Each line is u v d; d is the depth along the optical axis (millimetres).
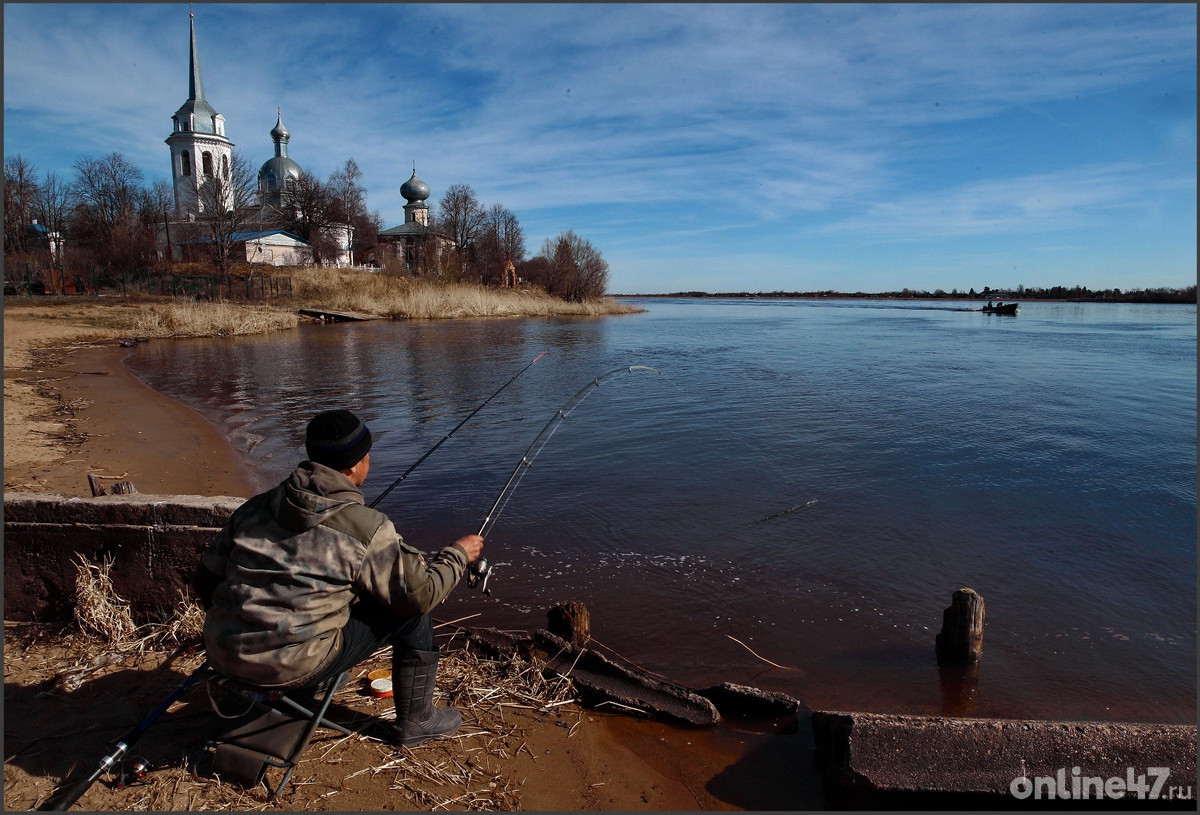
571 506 6555
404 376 15938
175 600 3725
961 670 3980
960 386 14352
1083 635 4375
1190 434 9648
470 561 2922
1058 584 5051
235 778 2619
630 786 2932
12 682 3240
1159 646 4262
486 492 6984
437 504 6613
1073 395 13133
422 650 2896
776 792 2965
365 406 11984
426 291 43750
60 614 3801
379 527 2539
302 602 2436
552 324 38938
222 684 2582
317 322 35156
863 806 2908
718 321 46375
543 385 14547
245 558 2496
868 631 4383
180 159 61281
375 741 2959
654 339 28766
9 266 41219
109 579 3713
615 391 13773
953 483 7316
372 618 2762
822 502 6691
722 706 3561
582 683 3576
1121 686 3846
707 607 4625
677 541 5711
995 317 52344
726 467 7906
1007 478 7496
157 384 14516
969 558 5453
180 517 3656
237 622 2455
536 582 4949
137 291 41469
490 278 62375
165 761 2705
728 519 6223
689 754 3189
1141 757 2900
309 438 2613
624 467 7914
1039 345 25469
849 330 35812
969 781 2893
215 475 7496
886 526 6082
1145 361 19469
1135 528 6090
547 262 63000
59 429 9438
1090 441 9227
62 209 62156
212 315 28172
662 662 3992
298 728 2674
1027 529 6047
